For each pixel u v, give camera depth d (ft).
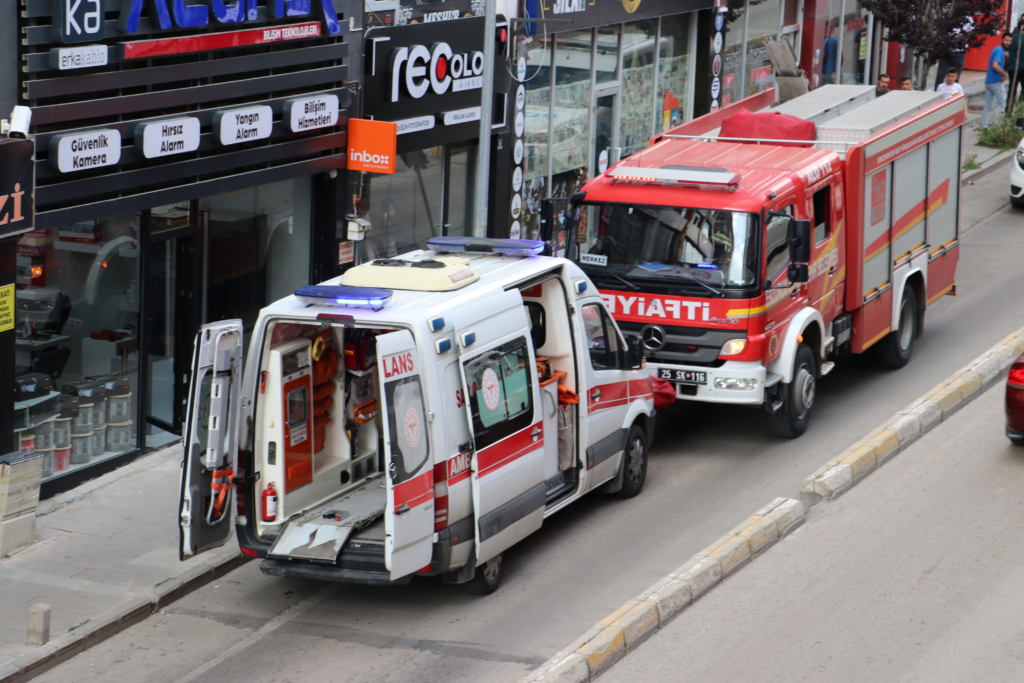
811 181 76.54
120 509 65.62
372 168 81.87
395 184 90.58
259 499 54.39
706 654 50.88
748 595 56.44
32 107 60.75
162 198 68.80
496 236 99.91
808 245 72.02
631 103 120.67
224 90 72.02
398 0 85.20
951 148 97.19
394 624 54.29
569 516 66.28
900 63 181.98
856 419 81.35
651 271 73.77
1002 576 57.77
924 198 92.58
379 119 85.51
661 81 125.39
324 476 57.57
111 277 69.46
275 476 54.24
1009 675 48.67
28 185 59.36
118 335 70.69
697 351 72.84
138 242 70.64
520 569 59.77
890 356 91.15
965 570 58.49
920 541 61.87
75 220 63.52
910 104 92.12
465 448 53.21
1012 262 119.85
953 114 96.84
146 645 52.54
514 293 57.16
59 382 67.46
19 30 59.72
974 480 69.87
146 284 71.46
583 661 48.67
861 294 83.15
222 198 77.30
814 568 59.16
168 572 58.23
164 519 64.54
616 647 50.44
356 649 51.90
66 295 67.00
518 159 100.17
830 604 55.31
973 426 79.05
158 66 67.41
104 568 58.49
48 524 63.31
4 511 59.11
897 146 86.28
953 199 98.78
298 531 53.78
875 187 83.51
